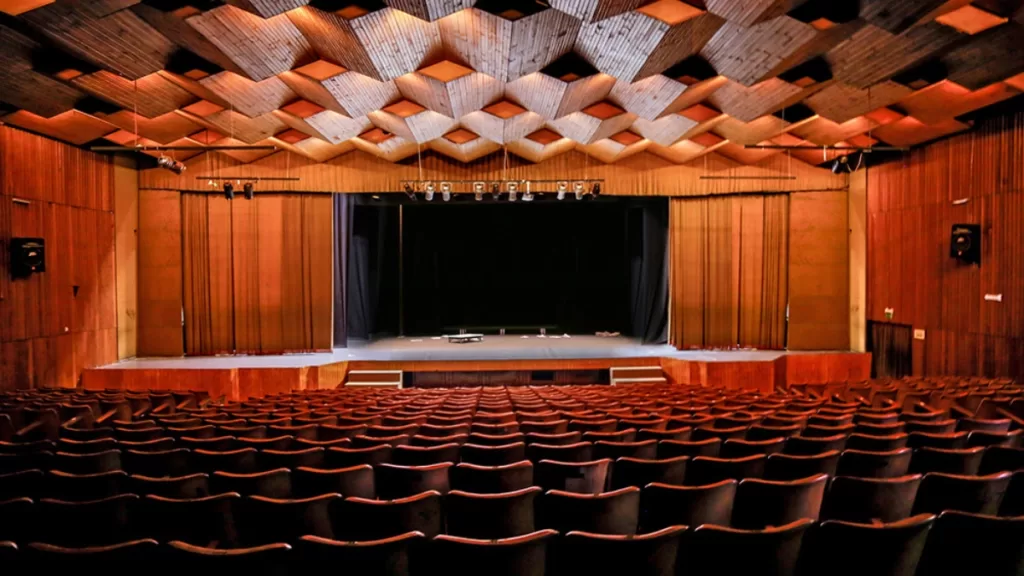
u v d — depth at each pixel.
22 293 10.08
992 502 3.03
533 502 3.14
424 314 17.02
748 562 2.29
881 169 12.12
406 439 4.73
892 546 2.23
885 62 7.87
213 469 4.11
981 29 7.00
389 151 12.48
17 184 10.02
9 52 7.74
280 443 4.62
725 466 3.58
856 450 3.84
